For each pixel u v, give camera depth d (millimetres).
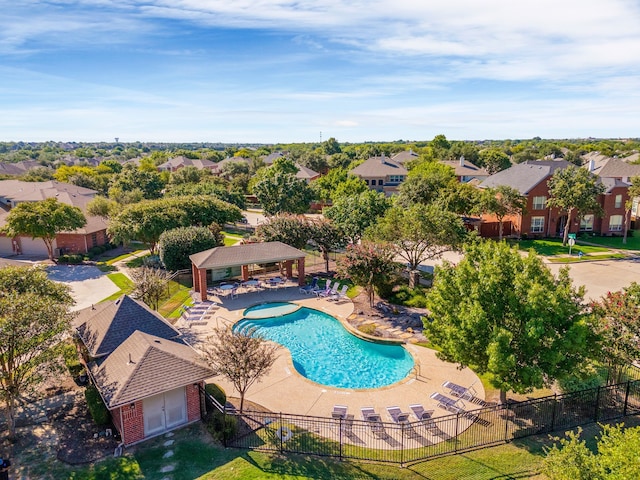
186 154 174750
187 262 38125
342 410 17922
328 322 29031
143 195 72812
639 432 10547
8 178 93562
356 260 29297
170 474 14477
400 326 27406
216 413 17812
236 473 14570
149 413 16547
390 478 14516
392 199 45469
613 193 56688
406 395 19781
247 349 17344
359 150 172625
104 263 44812
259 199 66750
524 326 16547
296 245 38812
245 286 35531
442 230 31672
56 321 16641
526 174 60062
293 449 15938
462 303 17453
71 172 95875
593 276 39188
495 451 15914
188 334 26297
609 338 18016
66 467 14867
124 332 20016
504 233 58625
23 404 18828
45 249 48750
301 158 126562
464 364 17641
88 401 17859
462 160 97562
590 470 10461
